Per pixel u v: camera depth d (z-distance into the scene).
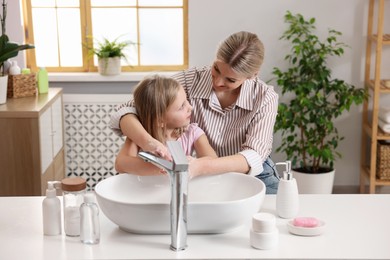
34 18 4.44
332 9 4.27
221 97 2.43
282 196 1.98
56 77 4.30
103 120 4.35
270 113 2.38
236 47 2.17
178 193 1.73
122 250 1.78
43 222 1.88
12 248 1.79
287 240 1.83
